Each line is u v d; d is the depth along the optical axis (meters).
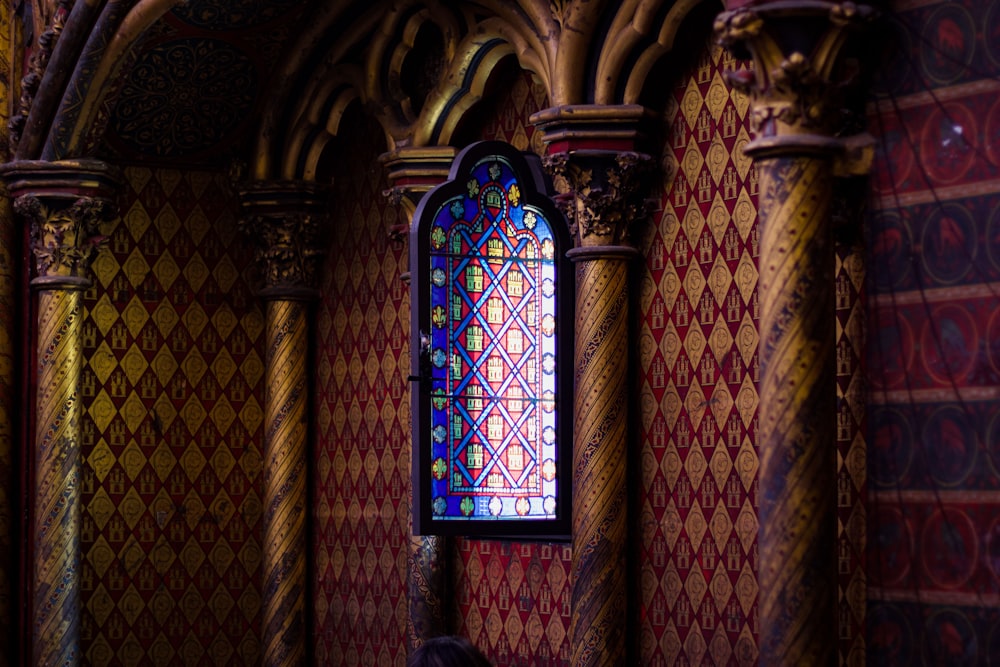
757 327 6.08
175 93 8.44
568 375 6.88
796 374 5.07
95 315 8.70
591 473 6.48
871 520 5.23
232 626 8.89
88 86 7.88
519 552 7.32
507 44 7.30
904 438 5.16
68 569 8.37
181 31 8.02
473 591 7.62
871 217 5.28
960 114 5.04
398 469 8.12
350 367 8.55
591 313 6.53
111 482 8.70
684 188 6.48
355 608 8.39
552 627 7.08
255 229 8.66
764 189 5.16
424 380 6.56
